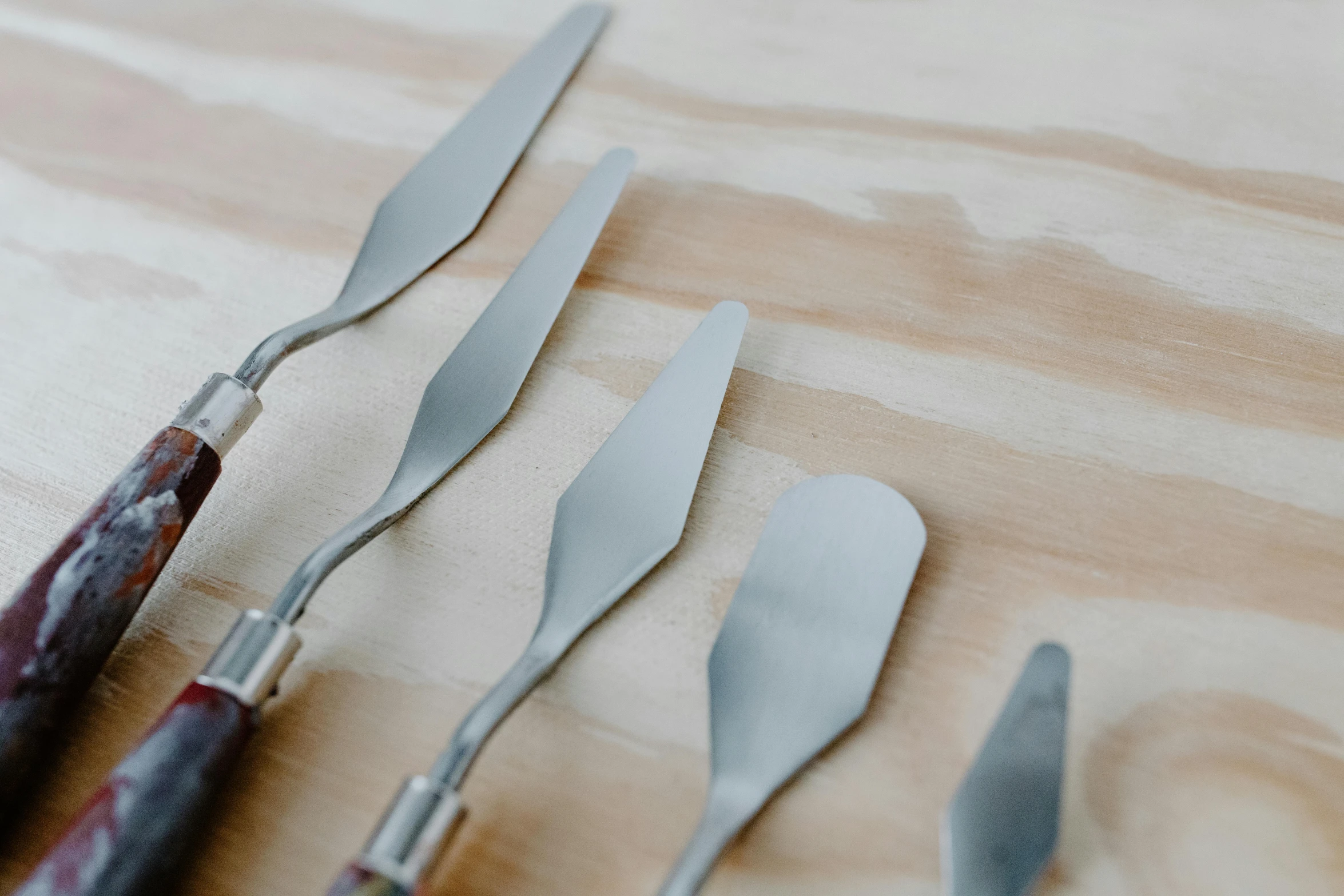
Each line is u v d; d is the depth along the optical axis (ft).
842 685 1.42
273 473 1.85
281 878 1.38
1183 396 1.76
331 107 2.57
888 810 1.37
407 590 1.65
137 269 2.25
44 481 1.87
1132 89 2.30
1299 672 1.45
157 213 2.36
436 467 1.76
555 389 1.90
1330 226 1.99
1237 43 2.36
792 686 1.42
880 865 1.33
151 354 2.08
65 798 1.47
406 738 1.50
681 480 1.66
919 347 1.89
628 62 2.55
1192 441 1.70
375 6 2.82
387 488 1.73
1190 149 2.16
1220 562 1.56
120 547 1.47
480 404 1.84
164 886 1.21
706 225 2.16
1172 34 2.41
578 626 1.52
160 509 1.52
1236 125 2.20
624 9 2.69
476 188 2.27
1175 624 1.51
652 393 1.77
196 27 2.82
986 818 1.25
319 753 1.49
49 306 2.19
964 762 1.40
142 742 1.27
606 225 2.19
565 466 1.79
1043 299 1.93
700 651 1.54
